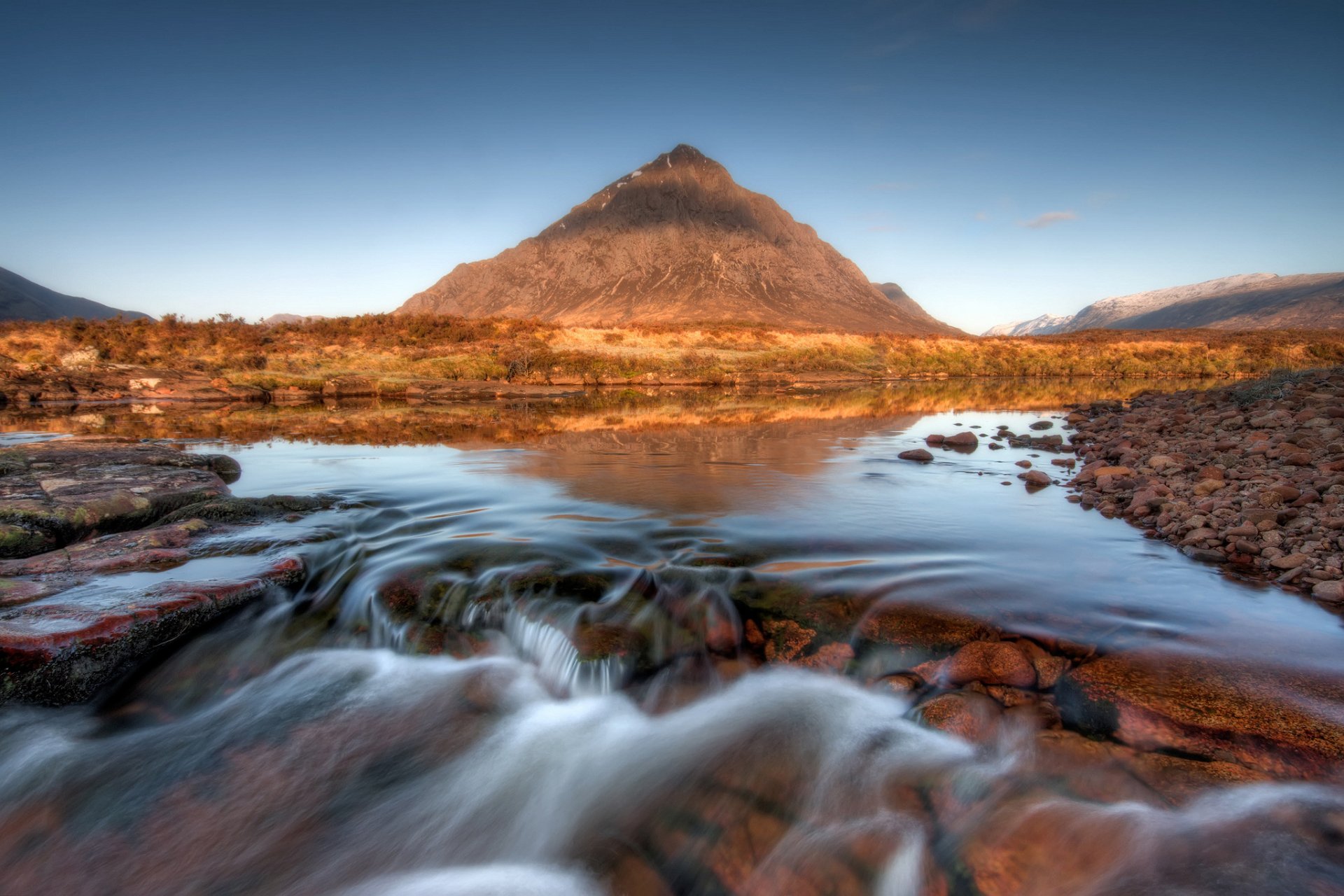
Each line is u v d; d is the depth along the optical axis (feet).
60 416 64.44
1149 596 14.07
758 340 169.17
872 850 8.56
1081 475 27.02
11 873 8.98
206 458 29.60
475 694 12.66
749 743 10.80
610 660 12.51
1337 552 15.42
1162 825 8.21
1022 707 10.62
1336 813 7.99
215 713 12.24
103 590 14.08
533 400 86.84
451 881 8.95
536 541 18.40
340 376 102.37
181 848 9.33
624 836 9.39
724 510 22.04
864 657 12.28
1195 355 155.63
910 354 159.12
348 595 16.03
